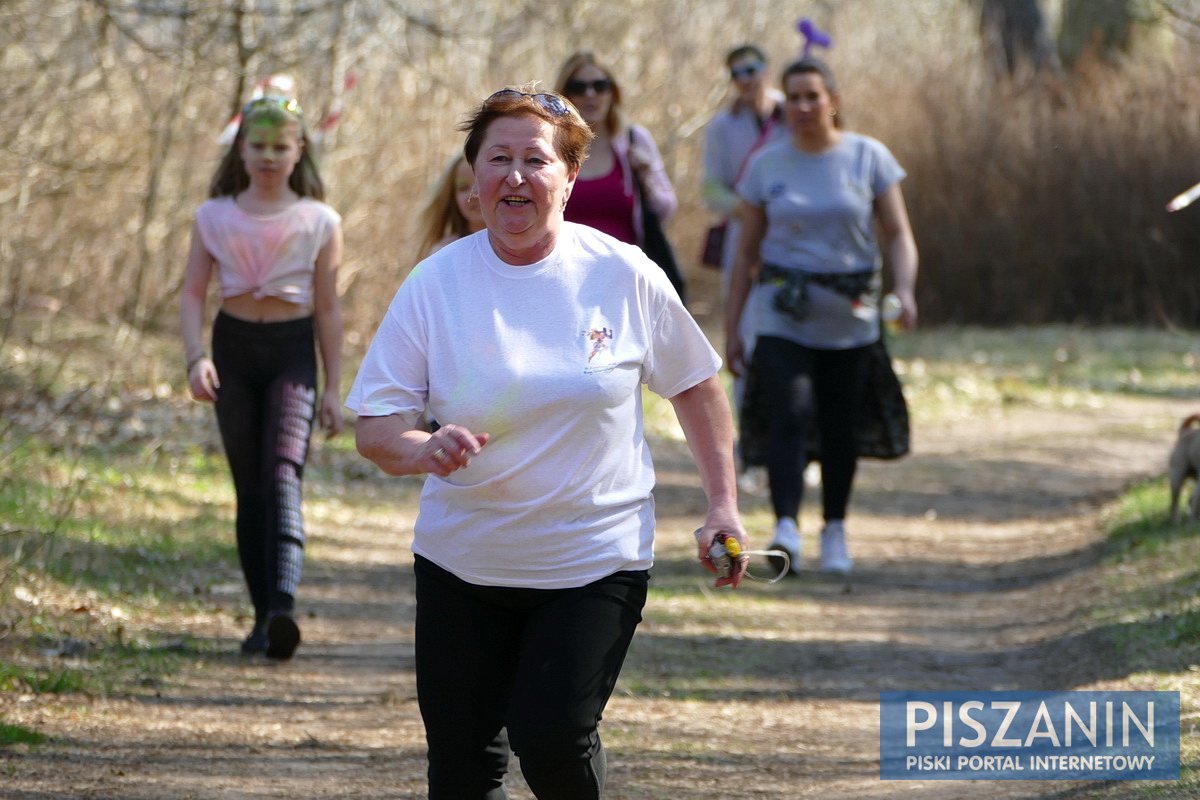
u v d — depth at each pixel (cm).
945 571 2228
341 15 3112
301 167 1666
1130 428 3566
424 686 916
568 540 894
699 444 949
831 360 2100
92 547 1969
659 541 2420
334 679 1598
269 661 1645
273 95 1645
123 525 2123
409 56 3644
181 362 3303
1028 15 6066
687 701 1534
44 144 3184
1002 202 5528
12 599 1683
